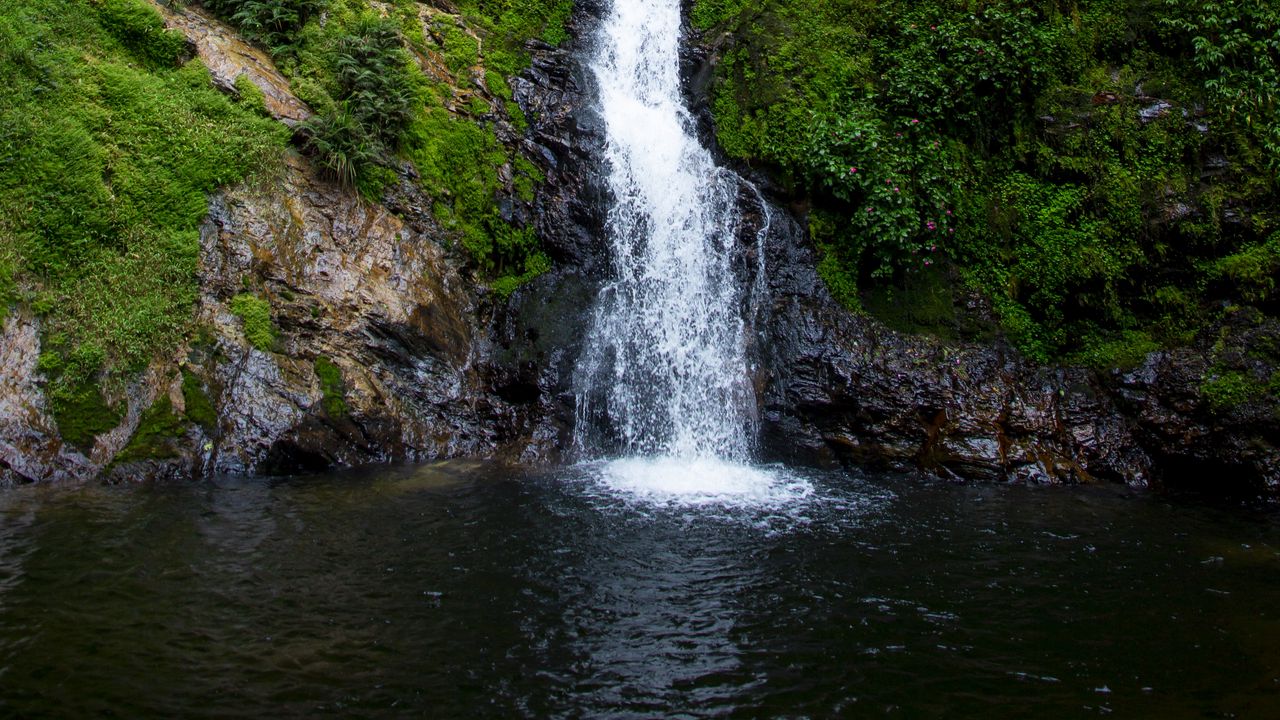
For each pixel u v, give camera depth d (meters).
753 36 13.42
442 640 5.37
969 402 10.97
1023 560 7.24
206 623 5.42
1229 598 6.39
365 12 12.66
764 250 12.14
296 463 9.54
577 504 8.57
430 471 9.74
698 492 9.23
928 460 10.66
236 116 10.73
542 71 13.89
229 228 10.21
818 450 10.91
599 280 12.34
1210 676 5.10
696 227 12.33
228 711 4.39
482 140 12.81
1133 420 11.02
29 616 5.38
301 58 11.87
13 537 6.82
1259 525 8.59
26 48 9.92
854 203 12.27
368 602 5.90
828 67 12.88
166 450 9.01
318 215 10.87
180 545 6.83
